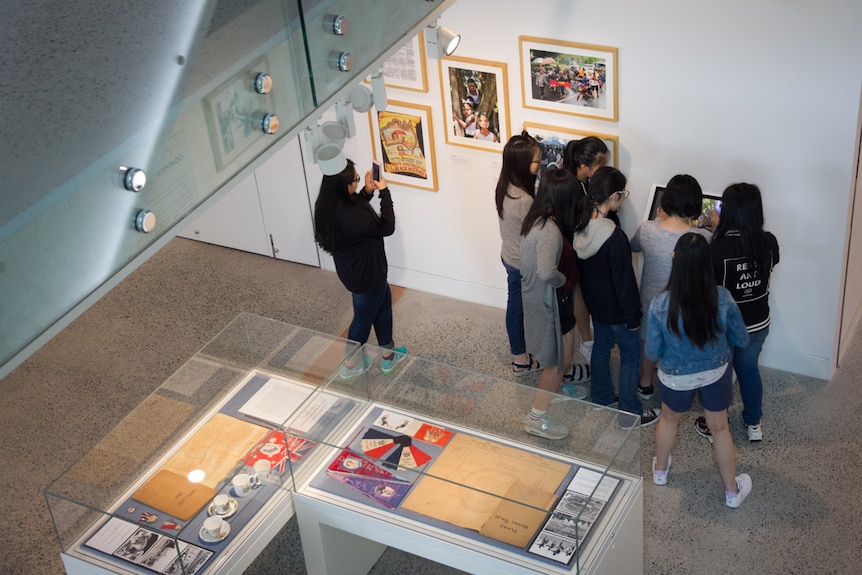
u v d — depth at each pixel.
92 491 4.18
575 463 4.10
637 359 5.62
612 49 5.65
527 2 5.82
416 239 7.14
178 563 3.99
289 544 5.28
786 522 5.09
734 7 5.23
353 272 5.88
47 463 6.02
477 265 7.00
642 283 5.67
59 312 2.11
